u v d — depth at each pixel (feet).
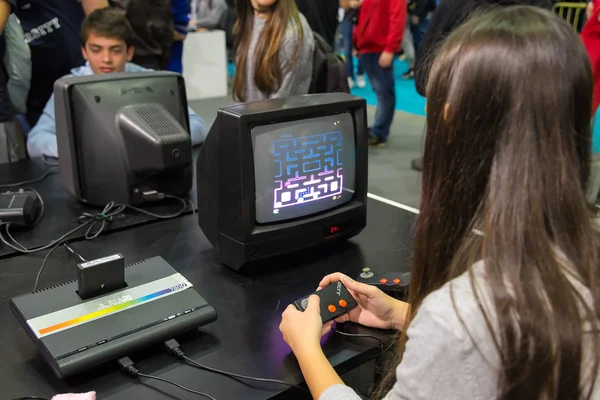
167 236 4.66
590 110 2.07
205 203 4.15
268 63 7.22
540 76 1.94
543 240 1.95
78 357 2.89
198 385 2.94
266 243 3.93
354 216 4.40
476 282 1.99
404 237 4.70
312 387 2.71
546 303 1.89
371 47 12.57
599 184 3.24
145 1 9.16
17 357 3.16
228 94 17.34
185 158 4.99
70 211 5.10
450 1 7.70
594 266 1.99
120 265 3.37
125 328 3.09
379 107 13.06
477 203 2.14
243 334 3.38
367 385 4.31
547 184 1.96
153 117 4.98
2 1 6.43
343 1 17.47
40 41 8.41
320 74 7.66
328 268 4.18
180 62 11.25
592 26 7.76
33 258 4.25
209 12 18.98
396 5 11.96
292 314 3.09
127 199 5.06
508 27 2.03
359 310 3.48
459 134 2.11
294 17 7.22
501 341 1.91
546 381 1.92
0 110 7.07
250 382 2.97
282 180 3.93
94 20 6.62
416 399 2.06
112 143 4.93
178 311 3.26
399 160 12.21
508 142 1.99
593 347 1.96
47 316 3.12
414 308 2.46
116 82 5.05
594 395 1.99
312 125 4.02
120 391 2.89
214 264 4.20
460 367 1.98
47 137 6.45
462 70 2.07
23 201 4.70
